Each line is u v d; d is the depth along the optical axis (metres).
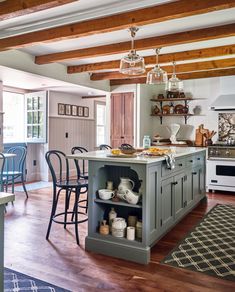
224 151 5.47
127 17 2.79
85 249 2.87
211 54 4.02
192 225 3.59
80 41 3.80
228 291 2.12
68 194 3.50
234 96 5.64
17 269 2.44
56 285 2.19
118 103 6.41
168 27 3.26
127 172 3.05
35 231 3.36
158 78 3.62
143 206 2.62
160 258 2.67
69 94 7.50
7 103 6.58
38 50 4.25
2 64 3.99
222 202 4.79
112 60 4.82
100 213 2.98
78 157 2.91
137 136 6.16
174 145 6.02
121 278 2.30
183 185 3.66
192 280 2.27
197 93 6.23
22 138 6.97
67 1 2.25
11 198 1.24
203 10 2.44
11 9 2.48
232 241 3.05
